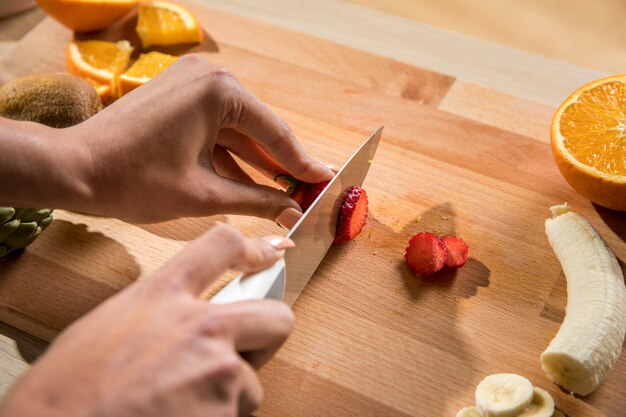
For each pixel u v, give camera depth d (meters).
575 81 0.73
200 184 0.56
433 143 0.68
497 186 0.65
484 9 0.92
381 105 0.70
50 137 0.53
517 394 0.53
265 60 0.74
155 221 0.57
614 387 0.55
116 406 0.39
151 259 0.61
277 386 0.55
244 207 0.57
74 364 0.40
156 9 0.75
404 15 0.91
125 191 0.54
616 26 0.90
